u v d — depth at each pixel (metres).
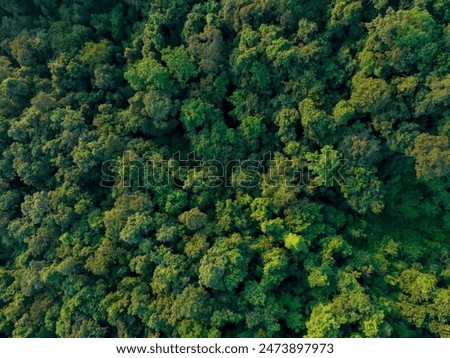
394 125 25.27
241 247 26.52
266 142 28.91
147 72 28.36
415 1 23.95
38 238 28.34
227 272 25.61
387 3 24.75
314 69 26.47
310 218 26.98
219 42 27.75
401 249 28.16
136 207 27.50
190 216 26.91
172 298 26.03
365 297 24.89
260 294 25.56
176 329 25.42
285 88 27.42
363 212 26.62
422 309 25.62
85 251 27.61
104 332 26.80
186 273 26.20
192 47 28.19
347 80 26.34
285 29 27.12
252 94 28.30
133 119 28.94
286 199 26.83
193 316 24.97
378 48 24.61
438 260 28.16
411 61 23.92
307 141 27.64
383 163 27.34
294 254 26.88
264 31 26.77
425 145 23.81
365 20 25.58
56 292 28.58
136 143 29.27
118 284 27.38
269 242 27.12
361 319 24.69
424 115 24.86
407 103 24.70
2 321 28.62
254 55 26.91
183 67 28.27
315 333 24.47
